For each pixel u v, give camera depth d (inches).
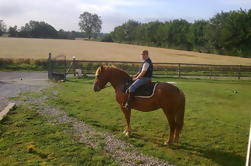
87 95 571.5
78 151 280.2
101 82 335.6
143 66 306.8
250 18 2500.0
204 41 2918.3
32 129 339.6
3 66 1103.0
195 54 2503.7
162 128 364.2
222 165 265.3
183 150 296.7
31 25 5113.2
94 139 318.0
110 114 424.5
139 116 416.5
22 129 338.3
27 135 318.3
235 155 289.3
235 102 561.6
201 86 768.3
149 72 309.0
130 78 331.6
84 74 897.5
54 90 629.0
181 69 1197.1
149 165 259.6
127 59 1635.1
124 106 324.2
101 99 531.8
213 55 2501.2
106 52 2128.4
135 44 3836.1
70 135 326.0
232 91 697.6
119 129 356.8
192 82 856.9
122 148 295.6
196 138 334.0
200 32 2950.3
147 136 334.3
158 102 301.0
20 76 890.1
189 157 279.6
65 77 834.8
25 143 294.8
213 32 2706.7
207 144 315.9
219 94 649.6
